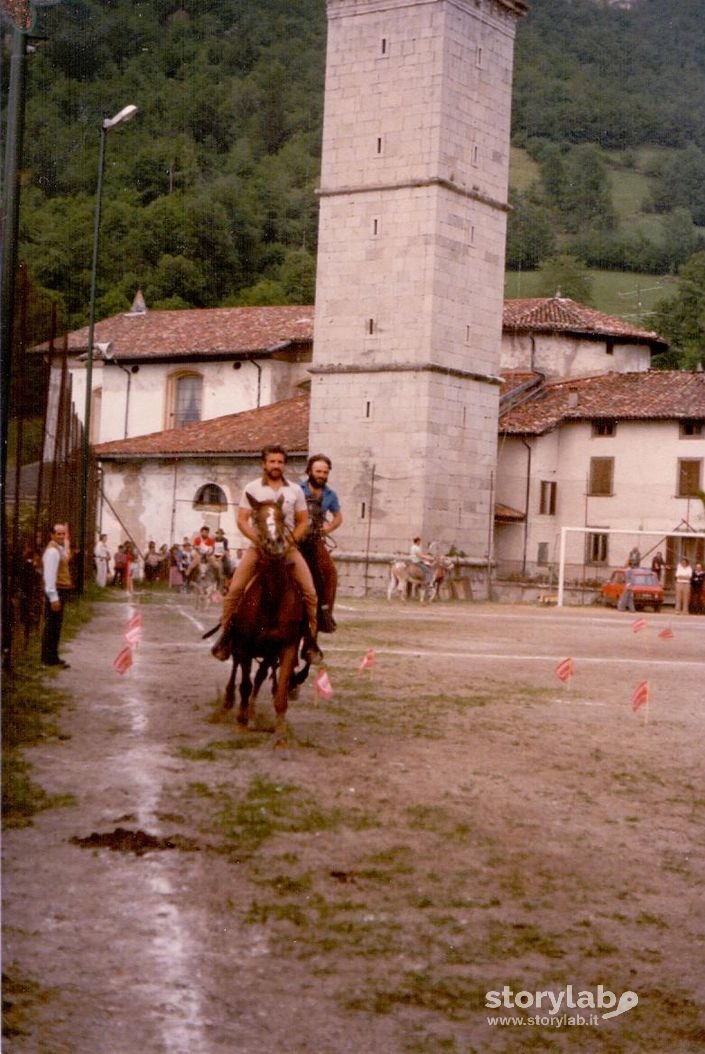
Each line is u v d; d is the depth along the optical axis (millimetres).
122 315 91125
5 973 8031
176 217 124188
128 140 157750
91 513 51250
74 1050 7102
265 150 193375
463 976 8461
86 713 16938
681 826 12414
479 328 66562
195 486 73125
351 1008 7887
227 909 9367
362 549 64812
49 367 24328
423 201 64125
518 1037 7656
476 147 66188
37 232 121750
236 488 71938
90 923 8945
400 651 29219
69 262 119938
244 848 10781
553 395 75312
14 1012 7492
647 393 73125
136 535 74688
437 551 64188
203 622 35438
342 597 62250
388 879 10234
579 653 31828
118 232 123188
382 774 13867
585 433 72875
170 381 84250
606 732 17859
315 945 8805
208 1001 7848
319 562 16219
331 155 66250
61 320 31688
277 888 9867
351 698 19750
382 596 63750
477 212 66250
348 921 9273
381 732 16562
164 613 39094
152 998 7836
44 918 8984
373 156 65250
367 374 65062
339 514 16562
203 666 23031
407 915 9469
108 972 8164
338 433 65812
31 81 155375
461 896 9938
